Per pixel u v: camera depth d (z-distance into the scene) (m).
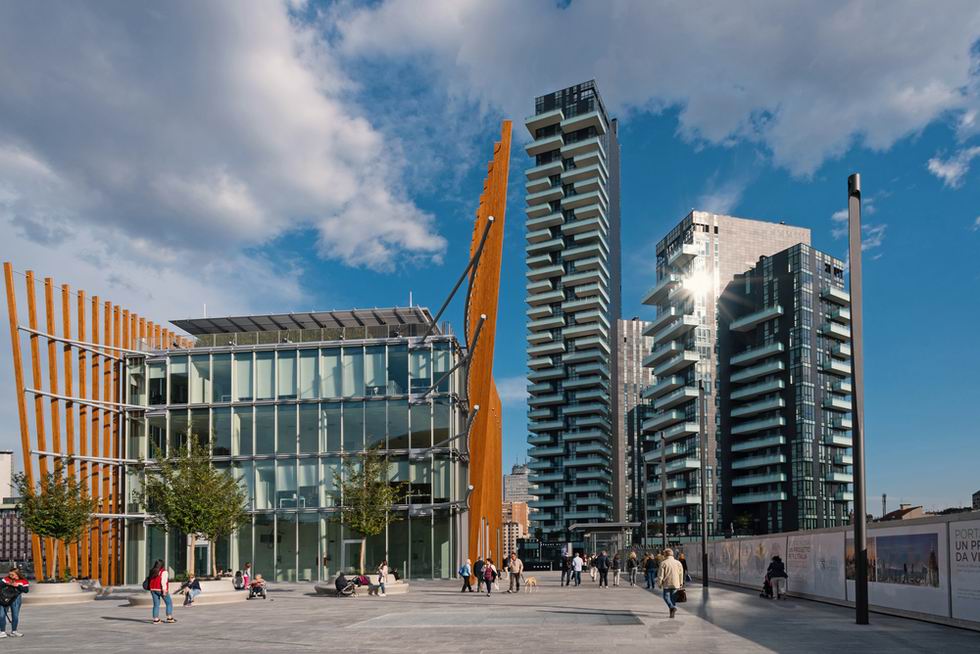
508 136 42.59
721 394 130.88
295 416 45.00
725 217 142.75
